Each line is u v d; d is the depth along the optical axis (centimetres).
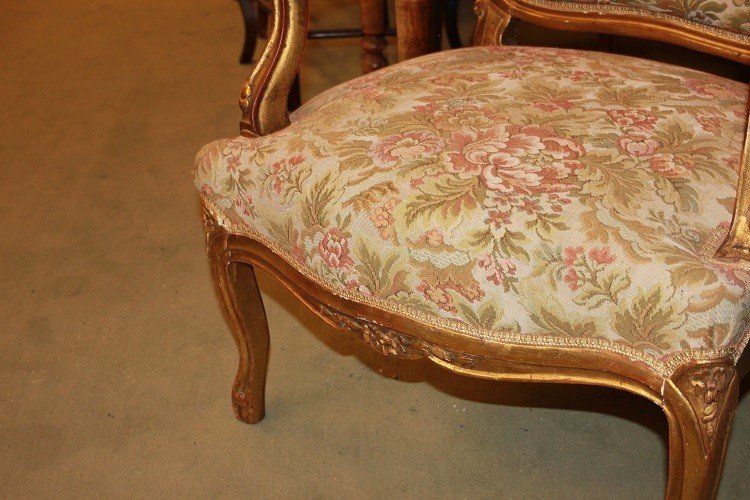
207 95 233
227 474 121
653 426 126
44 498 118
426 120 91
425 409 131
